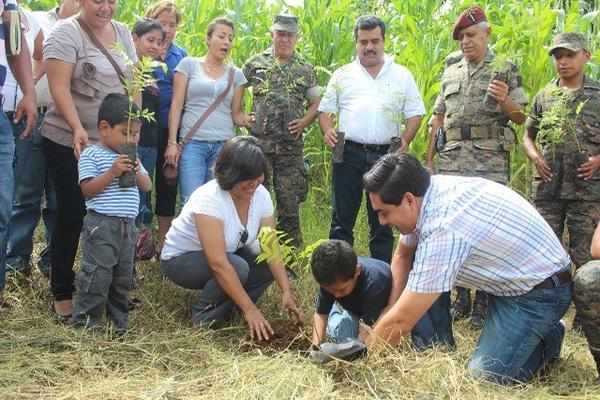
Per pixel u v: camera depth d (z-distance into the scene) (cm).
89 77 404
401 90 497
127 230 374
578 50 431
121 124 366
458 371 304
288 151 522
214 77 501
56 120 397
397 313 297
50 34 397
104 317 396
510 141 446
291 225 529
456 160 449
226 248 378
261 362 322
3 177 356
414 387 293
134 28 486
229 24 502
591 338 316
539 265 306
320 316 355
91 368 319
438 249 289
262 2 739
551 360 337
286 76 521
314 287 465
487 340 316
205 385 303
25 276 453
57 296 401
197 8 704
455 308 450
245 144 363
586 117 432
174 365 332
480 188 303
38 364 319
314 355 308
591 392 300
